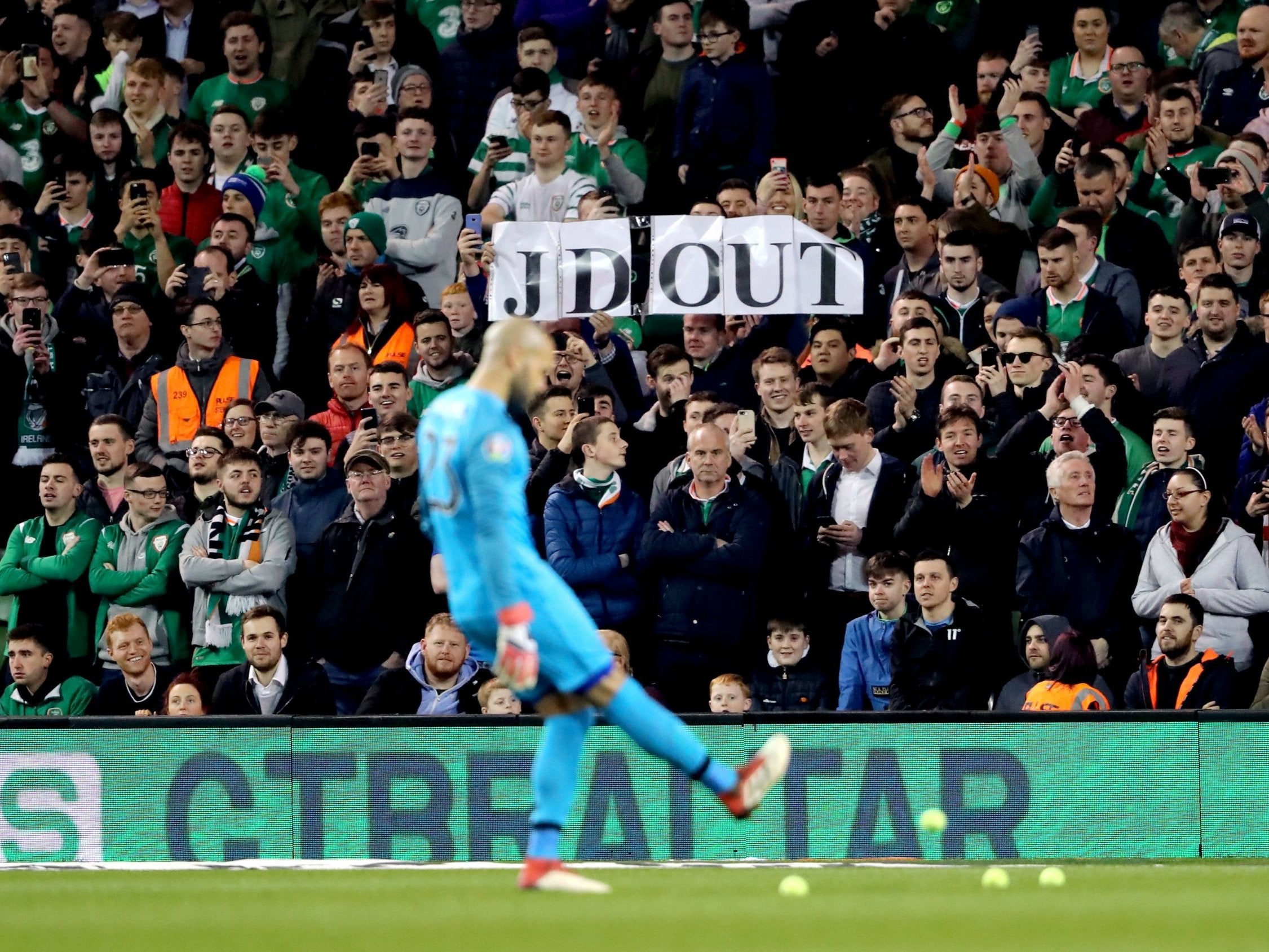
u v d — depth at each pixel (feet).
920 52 167.73
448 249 162.40
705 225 146.92
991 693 126.62
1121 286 146.41
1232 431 138.31
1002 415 138.00
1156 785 108.58
